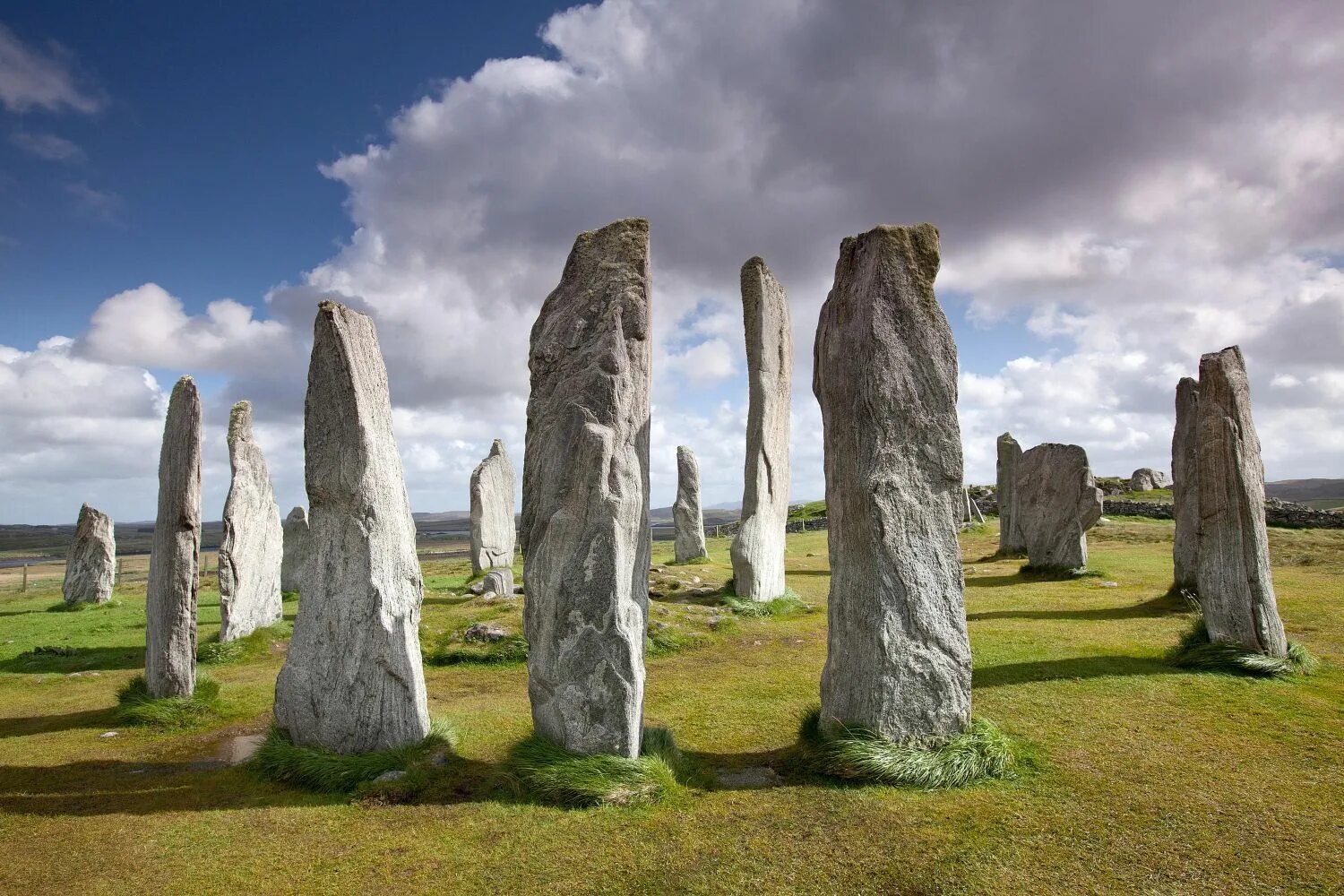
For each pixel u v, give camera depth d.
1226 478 8.66
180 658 8.56
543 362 6.45
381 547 6.65
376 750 6.43
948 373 6.11
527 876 4.58
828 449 6.43
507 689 9.32
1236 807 5.09
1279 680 7.90
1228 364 8.84
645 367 6.38
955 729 5.84
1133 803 5.18
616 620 5.77
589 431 5.95
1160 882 4.26
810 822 5.08
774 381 14.50
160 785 6.43
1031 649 9.49
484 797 5.71
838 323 6.43
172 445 8.81
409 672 6.60
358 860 4.87
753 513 14.09
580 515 5.93
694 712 7.75
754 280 14.31
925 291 6.20
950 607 5.95
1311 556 17.03
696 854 4.73
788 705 7.88
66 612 18.89
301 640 6.68
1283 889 4.16
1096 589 14.44
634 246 6.48
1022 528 17.08
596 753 5.71
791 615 13.47
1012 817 5.02
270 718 8.50
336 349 6.69
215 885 4.63
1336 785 5.40
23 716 8.93
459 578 22.03
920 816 5.08
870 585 5.98
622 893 4.36
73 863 4.96
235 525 12.55
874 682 5.87
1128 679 8.02
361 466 6.61
